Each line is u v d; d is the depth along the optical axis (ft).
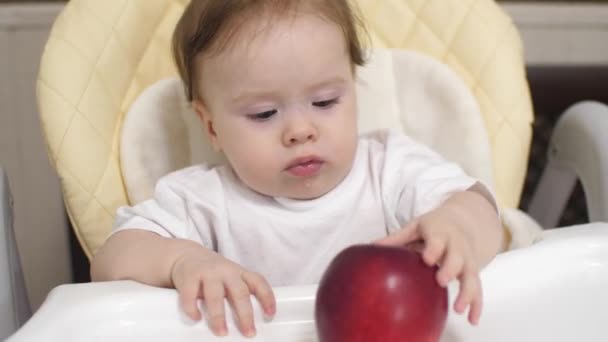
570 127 3.26
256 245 2.75
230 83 2.46
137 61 3.01
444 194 2.54
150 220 2.58
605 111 3.16
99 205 2.82
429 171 2.69
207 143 3.05
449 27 3.13
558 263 2.12
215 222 2.74
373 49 3.14
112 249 2.40
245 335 1.93
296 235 2.74
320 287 1.64
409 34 3.18
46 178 4.91
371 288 1.57
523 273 2.09
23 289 2.73
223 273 2.02
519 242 2.44
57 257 4.96
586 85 4.89
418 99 3.12
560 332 1.95
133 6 2.97
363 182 2.79
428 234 1.96
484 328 1.94
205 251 2.20
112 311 1.93
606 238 2.18
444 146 3.07
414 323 1.56
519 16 5.06
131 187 2.90
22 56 4.79
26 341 1.77
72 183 2.77
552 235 2.22
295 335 1.94
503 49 3.10
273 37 2.38
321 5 2.46
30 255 4.95
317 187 2.60
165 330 1.94
